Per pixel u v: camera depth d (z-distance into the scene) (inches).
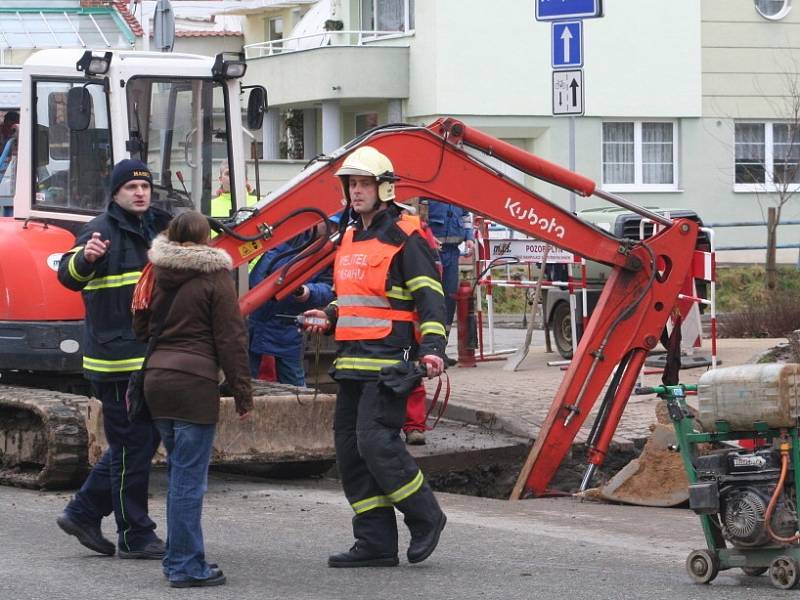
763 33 1461.6
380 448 334.0
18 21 1430.9
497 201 484.4
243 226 468.1
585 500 471.8
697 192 1454.2
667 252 498.0
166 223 357.1
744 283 1128.8
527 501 474.0
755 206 1475.1
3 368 511.2
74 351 504.1
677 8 1425.9
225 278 323.0
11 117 712.4
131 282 346.0
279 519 415.8
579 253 492.1
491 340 767.1
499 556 358.6
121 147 514.3
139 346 346.0
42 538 382.9
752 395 315.0
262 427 473.1
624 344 494.6
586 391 491.2
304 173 473.4
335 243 356.2
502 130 1379.2
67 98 493.7
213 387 321.4
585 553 362.9
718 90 1451.8
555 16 613.9
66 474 466.6
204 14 1984.5
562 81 621.0
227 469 543.2
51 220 519.8
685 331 684.7
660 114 1427.2
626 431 539.5
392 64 1396.4
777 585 313.0
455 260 706.2
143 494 353.1
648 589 315.0
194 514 321.4
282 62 1473.9
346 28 1509.6
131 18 1456.7
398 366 330.0
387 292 336.5
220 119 535.2
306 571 339.0
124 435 348.8
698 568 322.0
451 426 573.0
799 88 1475.1
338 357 342.6
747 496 314.5
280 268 489.4
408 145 475.2
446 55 1357.0
